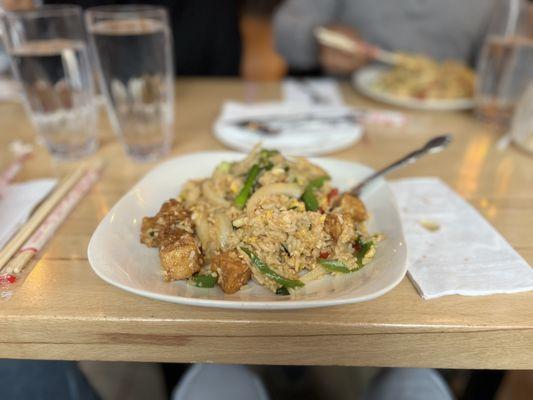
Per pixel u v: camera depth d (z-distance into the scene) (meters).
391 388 0.92
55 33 1.02
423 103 1.29
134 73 0.96
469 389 1.17
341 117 1.22
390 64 1.88
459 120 1.28
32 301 0.57
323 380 1.34
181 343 0.57
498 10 1.23
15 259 0.64
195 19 1.97
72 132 1.02
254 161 0.76
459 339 0.54
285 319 0.55
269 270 0.58
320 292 0.56
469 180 0.92
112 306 0.57
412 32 2.04
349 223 0.64
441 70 1.51
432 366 0.57
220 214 0.66
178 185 0.79
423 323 0.54
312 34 2.03
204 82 1.63
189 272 0.58
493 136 1.16
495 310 0.56
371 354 0.56
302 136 1.08
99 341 0.57
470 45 2.04
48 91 0.96
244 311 0.56
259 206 0.65
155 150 1.03
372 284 0.53
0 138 1.17
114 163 1.02
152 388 1.38
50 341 0.57
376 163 1.00
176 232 0.64
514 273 0.62
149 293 0.50
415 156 0.81
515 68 1.15
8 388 0.87
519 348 0.55
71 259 0.66
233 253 0.59
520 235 0.72
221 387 0.96
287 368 1.35
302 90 1.54
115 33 0.91
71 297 0.58
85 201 0.84
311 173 0.75
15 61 0.94
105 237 0.60
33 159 1.04
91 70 1.15
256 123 1.15
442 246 0.68
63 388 0.89
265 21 5.93
